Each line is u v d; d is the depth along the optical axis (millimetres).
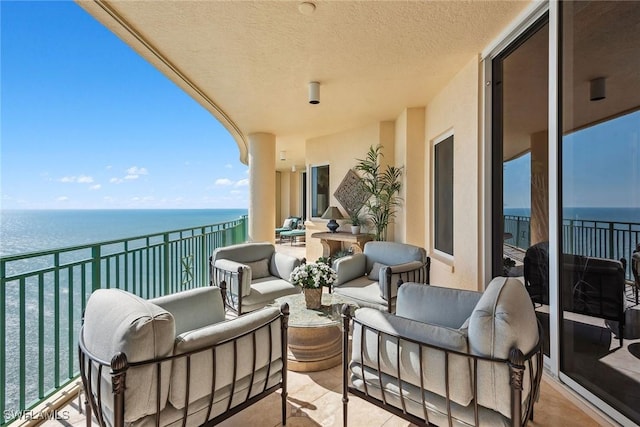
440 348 1232
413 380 1321
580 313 1832
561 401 1793
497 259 2760
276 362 1651
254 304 2834
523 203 2553
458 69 3121
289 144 6910
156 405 1183
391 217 4840
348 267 3162
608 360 1698
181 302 1922
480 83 2803
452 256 3631
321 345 2334
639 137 1536
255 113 4594
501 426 1135
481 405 1175
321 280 2410
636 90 1551
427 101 4066
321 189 6141
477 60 2801
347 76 3273
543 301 2354
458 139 3188
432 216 4098
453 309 1771
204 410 1333
